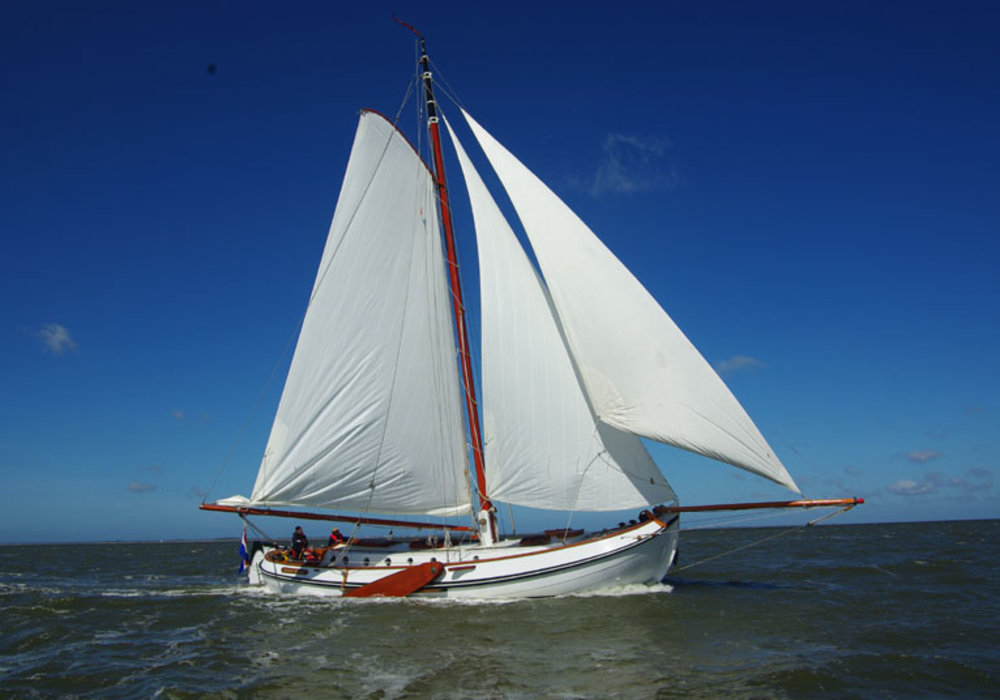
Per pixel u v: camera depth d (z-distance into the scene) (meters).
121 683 13.29
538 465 20.23
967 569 32.25
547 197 20.42
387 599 20.14
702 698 11.79
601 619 17.30
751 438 18.11
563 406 20.17
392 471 21.78
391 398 21.92
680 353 18.70
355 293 22.42
